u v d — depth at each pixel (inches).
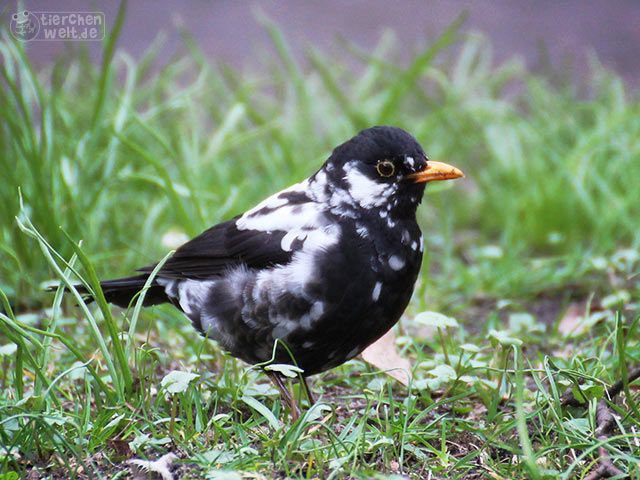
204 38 817.5
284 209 322.7
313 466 273.4
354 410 327.3
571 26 864.3
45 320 390.3
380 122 597.0
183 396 304.7
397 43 802.8
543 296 469.7
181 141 550.3
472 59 693.3
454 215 599.2
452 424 299.6
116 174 490.9
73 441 287.0
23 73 479.8
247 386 328.8
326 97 651.5
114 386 305.0
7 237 456.8
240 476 256.4
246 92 611.5
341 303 310.0
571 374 301.0
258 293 312.8
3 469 269.4
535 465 254.1
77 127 545.0
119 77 724.0
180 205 453.4
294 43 807.1
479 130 630.5
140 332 406.0
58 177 465.4
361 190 316.8
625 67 767.7
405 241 318.3
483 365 316.8
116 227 495.8
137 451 282.4
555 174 585.6
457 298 468.4
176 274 337.1
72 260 326.6
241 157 595.5
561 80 705.0
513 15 891.4
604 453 270.4
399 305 320.8
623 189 567.5
